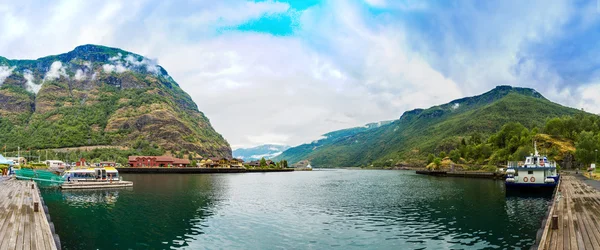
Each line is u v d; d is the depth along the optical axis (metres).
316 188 99.81
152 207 57.69
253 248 33.00
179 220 46.34
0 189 58.78
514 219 46.50
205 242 35.09
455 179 147.12
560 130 188.50
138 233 38.69
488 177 154.12
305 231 40.09
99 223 44.03
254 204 62.25
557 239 23.80
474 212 52.66
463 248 32.59
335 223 44.69
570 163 157.00
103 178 95.69
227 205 60.62
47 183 91.75
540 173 75.88
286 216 49.75
